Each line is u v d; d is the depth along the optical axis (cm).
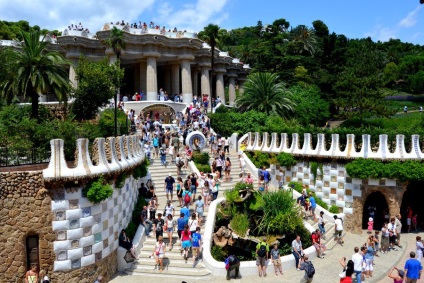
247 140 4497
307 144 3559
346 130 3416
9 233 2008
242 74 8525
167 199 3036
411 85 9075
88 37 5966
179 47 6109
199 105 5750
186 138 3850
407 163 3108
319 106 6325
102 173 2156
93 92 4003
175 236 2627
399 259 2639
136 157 2767
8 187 2002
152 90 5841
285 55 9231
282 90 5500
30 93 3434
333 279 2270
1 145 2531
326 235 2941
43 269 2038
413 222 3325
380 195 3450
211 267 2302
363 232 3259
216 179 3369
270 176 3544
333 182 3362
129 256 2366
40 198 2027
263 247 2306
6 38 7875
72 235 2070
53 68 3391
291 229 2683
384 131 3322
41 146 2675
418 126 5222
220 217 2781
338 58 8394
